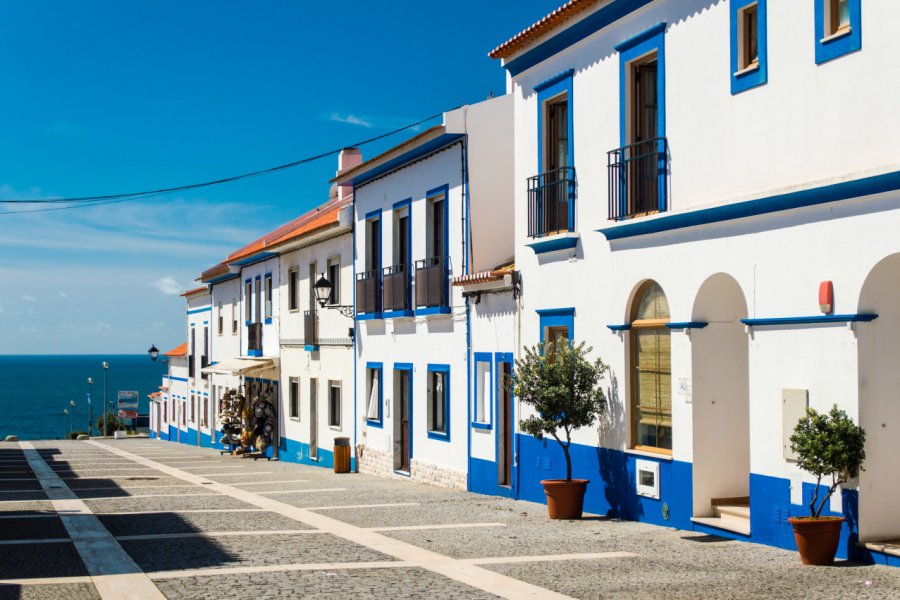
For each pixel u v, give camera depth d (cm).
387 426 2270
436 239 2039
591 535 1241
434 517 1448
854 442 955
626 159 1386
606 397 1424
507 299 1720
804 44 1072
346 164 3123
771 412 1103
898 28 954
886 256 957
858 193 982
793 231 1075
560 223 1566
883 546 961
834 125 1030
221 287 4100
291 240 2880
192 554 1105
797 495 1064
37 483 2109
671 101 1292
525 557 1078
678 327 1259
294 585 919
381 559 1070
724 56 1198
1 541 1202
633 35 1373
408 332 2152
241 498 1750
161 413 5694
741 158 1165
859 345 989
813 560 977
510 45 1652
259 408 3288
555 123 1611
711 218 1196
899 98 951
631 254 1370
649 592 875
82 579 952
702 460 1241
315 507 1597
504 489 1733
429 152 2022
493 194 1869
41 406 15175
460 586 912
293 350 3023
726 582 912
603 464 1430
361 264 2428
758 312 1126
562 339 1492
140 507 1594
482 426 1805
